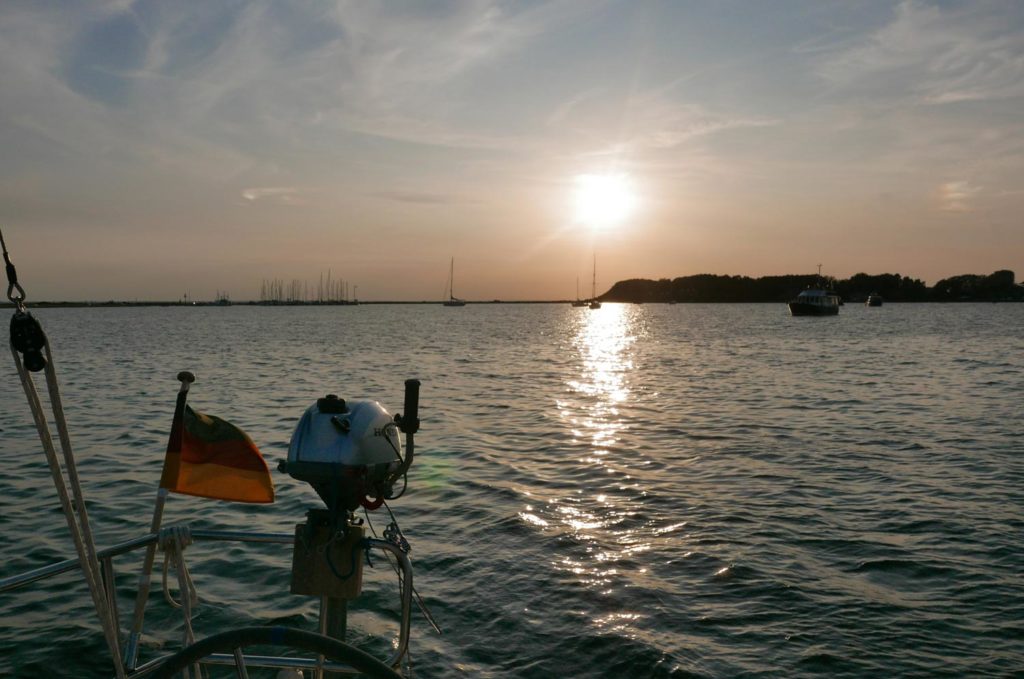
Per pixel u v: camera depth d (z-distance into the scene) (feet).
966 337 234.38
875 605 26.05
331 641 7.87
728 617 25.13
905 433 61.67
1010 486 42.60
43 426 8.07
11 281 7.80
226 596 26.68
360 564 11.00
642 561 30.40
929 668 21.84
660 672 21.57
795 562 30.25
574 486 43.39
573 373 124.98
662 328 333.62
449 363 146.72
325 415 11.14
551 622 24.75
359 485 10.97
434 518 36.58
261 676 21.42
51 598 26.40
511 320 476.95
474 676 21.47
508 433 63.00
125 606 25.81
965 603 26.22
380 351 182.70
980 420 68.44
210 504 38.55
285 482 43.09
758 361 148.97
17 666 21.88
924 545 32.24
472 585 27.84
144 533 34.06
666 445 57.00
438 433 63.00
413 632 24.09
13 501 39.27
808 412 75.31
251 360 152.97
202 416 12.85
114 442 57.00
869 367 131.85
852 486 42.91
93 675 21.52
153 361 149.38
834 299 471.21
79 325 391.45
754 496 40.73
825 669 21.79
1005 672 21.61
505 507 38.55
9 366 134.51
